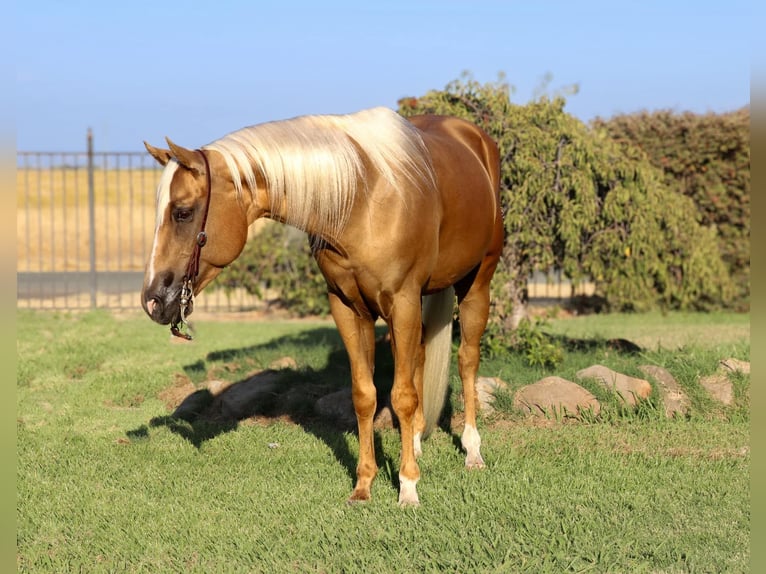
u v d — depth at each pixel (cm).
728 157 1237
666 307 1200
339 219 409
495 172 558
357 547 384
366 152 420
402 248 419
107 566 375
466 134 547
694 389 634
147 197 2658
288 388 687
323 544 387
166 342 955
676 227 809
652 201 761
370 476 453
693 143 1230
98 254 2019
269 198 416
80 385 757
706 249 866
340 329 447
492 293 713
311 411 644
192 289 402
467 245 486
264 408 656
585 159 732
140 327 1065
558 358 702
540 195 721
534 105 759
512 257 750
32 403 689
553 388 617
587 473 487
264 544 391
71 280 1686
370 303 431
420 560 367
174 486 479
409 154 436
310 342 887
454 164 484
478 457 512
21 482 485
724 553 370
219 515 432
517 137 732
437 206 445
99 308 1252
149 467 515
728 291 1117
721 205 1233
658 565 363
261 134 414
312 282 1212
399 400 435
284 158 406
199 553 387
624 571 354
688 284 859
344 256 420
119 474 503
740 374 641
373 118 443
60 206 2466
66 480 492
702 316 1216
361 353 448
